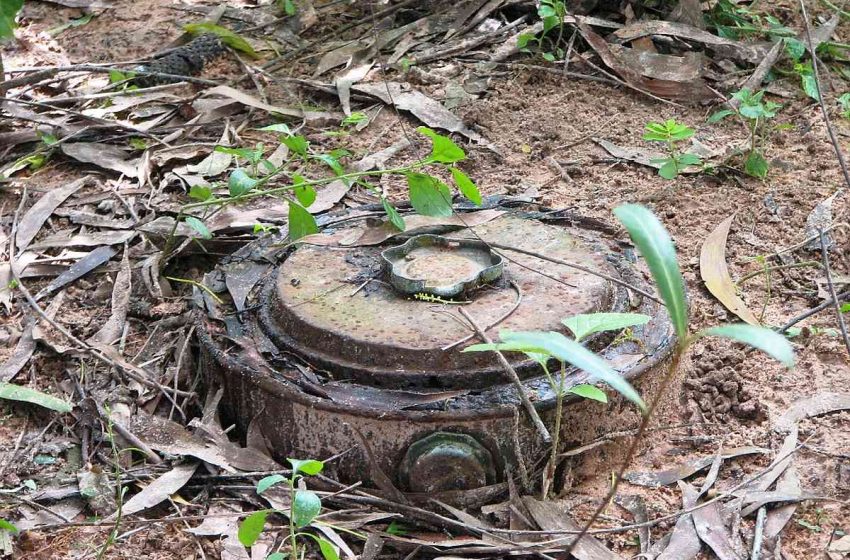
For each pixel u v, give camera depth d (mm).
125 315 1381
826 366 1314
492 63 1724
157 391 1300
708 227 1484
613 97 1684
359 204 1503
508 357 1212
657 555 1156
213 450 1229
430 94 1676
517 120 1639
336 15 1868
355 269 1309
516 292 1266
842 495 1196
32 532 1187
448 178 1545
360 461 1195
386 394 1194
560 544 1156
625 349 1238
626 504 1196
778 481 1207
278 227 1432
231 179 1336
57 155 1609
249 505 1206
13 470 1244
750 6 1856
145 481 1227
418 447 1178
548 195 1518
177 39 1808
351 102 1680
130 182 1561
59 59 1812
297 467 1106
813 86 1600
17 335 1373
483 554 1160
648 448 1249
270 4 1920
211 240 1446
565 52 1740
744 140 1609
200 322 1289
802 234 1473
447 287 1252
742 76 1710
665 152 1585
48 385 1327
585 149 1597
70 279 1426
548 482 1188
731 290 1397
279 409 1213
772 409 1276
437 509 1185
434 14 1823
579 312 1238
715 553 1155
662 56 1700
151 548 1177
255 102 1645
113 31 1874
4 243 1481
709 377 1303
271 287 1311
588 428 1207
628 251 1367
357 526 1177
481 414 1173
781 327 1355
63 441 1273
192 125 1643
